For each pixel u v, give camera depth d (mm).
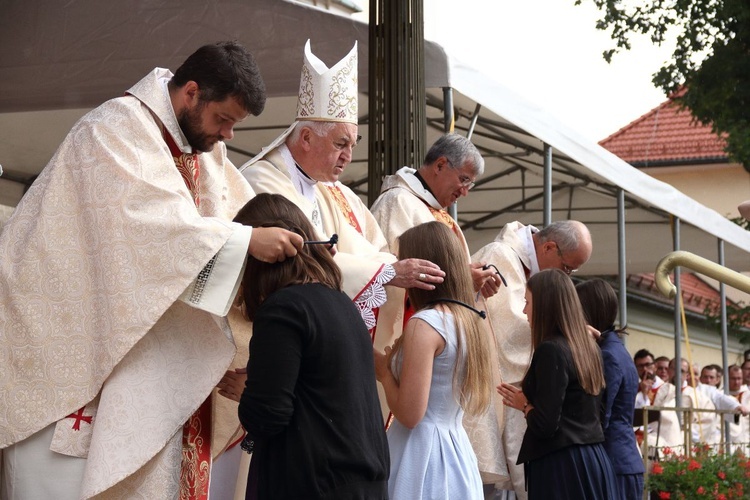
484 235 12180
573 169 10078
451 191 5191
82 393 3016
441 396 3680
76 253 3061
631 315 19312
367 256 4227
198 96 3182
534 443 4531
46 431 3033
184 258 2936
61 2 6410
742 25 18875
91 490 2906
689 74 19234
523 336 5492
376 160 5715
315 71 4223
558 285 4609
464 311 3715
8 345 3043
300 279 2861
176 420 3035
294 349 2723
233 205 3602
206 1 6234
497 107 7012
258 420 2678
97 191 3037
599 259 13211
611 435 5055
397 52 5723
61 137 7812
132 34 6363
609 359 5031
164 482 3021
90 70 6469
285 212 3037
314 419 2729
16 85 6551
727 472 8562
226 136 3295
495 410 5195
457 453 3689
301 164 4289
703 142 26906
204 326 3121
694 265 3438
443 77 6359
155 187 3018
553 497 4465
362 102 6957
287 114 7449
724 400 12570
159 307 2928
